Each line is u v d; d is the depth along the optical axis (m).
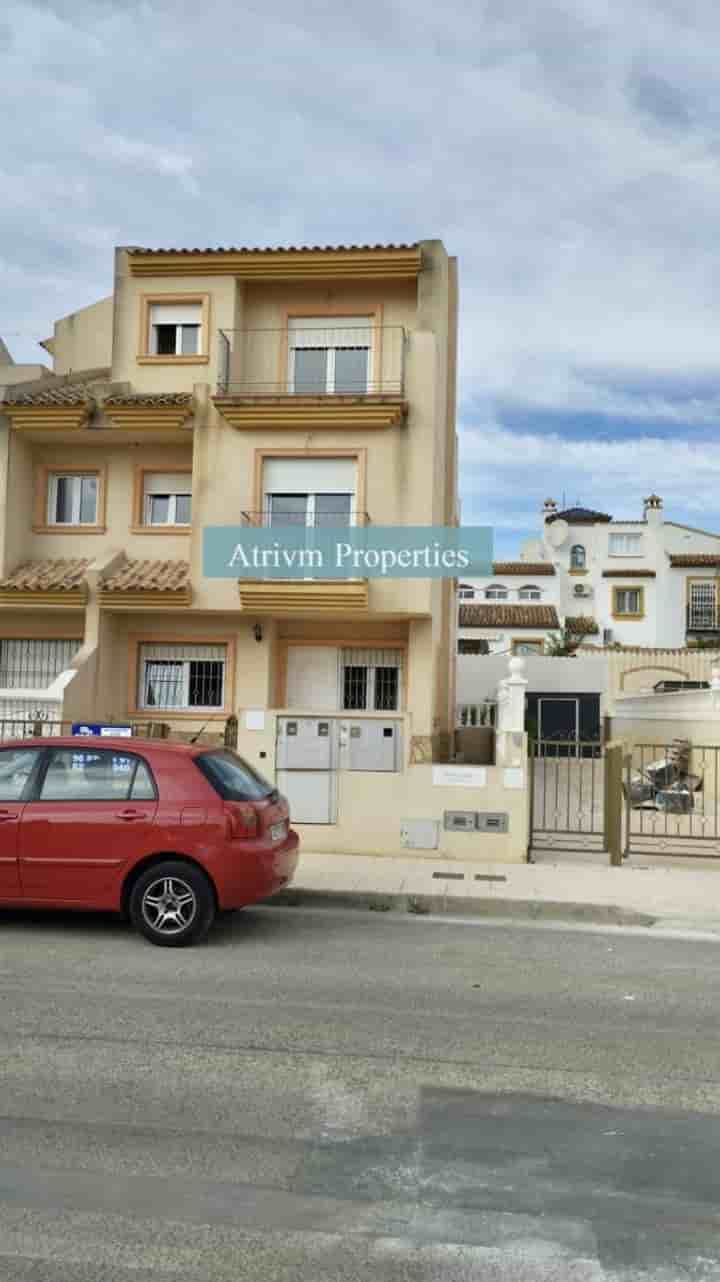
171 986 6.48
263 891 7.73
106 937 7.86
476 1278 3.21
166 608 17.59
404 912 9.42
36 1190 3.71
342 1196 3.71
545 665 35.62
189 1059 5.11
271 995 6.33
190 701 18.56
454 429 22.00
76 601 17.69
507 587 49.91
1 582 17.73
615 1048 5.46
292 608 17.39
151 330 19.03
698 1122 4.44
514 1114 4.50
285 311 19.03
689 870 11.18
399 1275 3.21
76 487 19.28
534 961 7.52
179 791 7.65
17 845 7.61
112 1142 4.12
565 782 20.66
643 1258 3.33
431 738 17.70
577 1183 3.84
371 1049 5.34
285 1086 4.78
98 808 7.65
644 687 35.78
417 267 18.28
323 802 11.63
